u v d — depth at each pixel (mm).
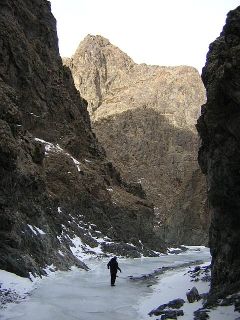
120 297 16344
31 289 16297
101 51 143375
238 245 14406
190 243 82438
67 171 42312
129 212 49469
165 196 101875
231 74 12484
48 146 44062
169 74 139500
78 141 50906
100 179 49000
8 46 40719
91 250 33844
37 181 26453
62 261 23328
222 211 15438
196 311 12484
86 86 133000
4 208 19172
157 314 13000
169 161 110312
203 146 17734
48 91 49031
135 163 108750
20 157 25406
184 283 19219
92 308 14164
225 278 14648
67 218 36312
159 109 126688
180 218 86562
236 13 13320
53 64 52062
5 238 18438
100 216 43219
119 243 40281
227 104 13656
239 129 13055
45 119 46531
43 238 22953
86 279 20469
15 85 41562
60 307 13930
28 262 18766
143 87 134500
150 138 114250
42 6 53000
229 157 13945
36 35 50812
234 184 14109
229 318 11070
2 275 16406
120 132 114062
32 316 12547
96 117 122562
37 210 24969
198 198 87688
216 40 16094
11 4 46312
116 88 136375
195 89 136125
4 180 20047
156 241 51938
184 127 121312
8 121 22562
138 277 23078
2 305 13422
